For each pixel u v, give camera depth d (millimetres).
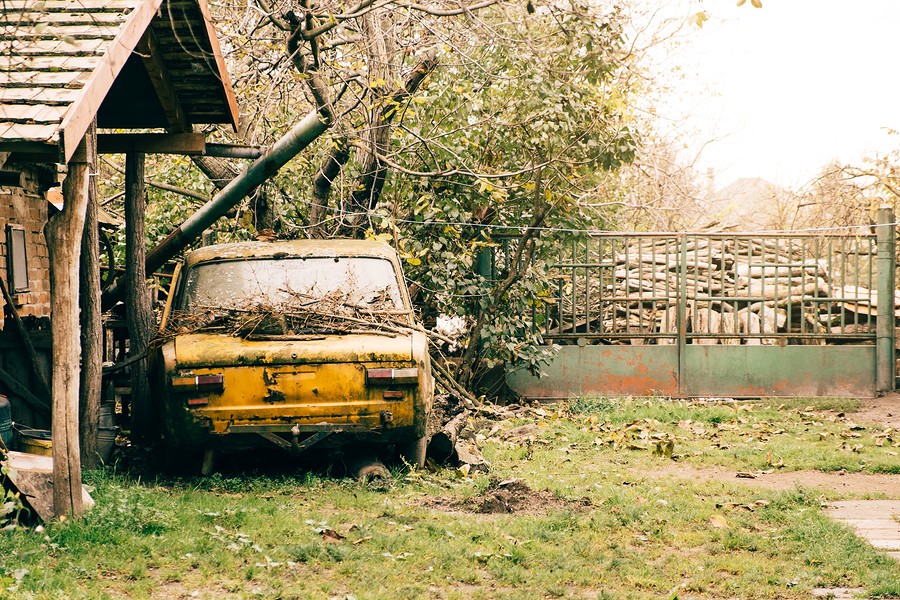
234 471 8617
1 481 6043
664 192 23984
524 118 13383
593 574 5773
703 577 5727
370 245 9680
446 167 13461
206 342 8188
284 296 8867
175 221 15727
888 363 14305
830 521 7059
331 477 8438
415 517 6957
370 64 12469
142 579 5305
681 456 9906
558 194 13688
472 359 13484
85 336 8172
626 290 14352
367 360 8031
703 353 14156
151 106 9633
